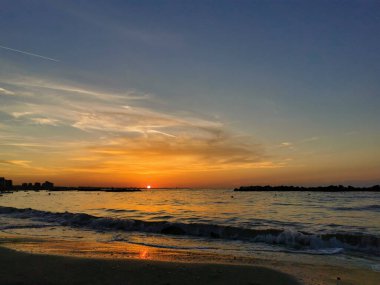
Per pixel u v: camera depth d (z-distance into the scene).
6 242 15.15
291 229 18.83
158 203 51.53
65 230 20.86
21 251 12.55
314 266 10.98
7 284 8.09
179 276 9.05
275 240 16.67
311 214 29.73
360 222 22.98
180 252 13.41
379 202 47.38
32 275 8.88
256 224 22.28
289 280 8.97
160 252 13.29
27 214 30.81
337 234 16.12
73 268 9.66
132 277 8.85
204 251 13.87
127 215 29.89
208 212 32.75
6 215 30.64
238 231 18.39
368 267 10.91
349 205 41.00
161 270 9.59
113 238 17.62
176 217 27.59
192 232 19.42
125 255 12.26
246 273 9.48
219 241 16.88
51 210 37.50
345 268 10.70
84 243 15.26
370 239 14.80
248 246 15.43
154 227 20.92
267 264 11.16
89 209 38.66
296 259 12.34
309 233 17.33
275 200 58.84
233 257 12.38
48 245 14.40
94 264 10.16
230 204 47.00
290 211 33.28
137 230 20.88
